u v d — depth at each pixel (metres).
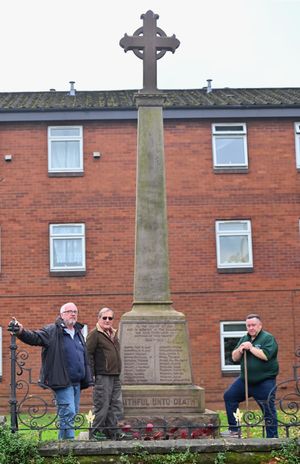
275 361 9.75
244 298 21.42
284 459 7.63
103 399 9.36
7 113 21.53
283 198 21.88
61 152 21.75
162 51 11.34
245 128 22.08
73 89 24.53
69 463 7.51
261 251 21.66
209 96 23.77
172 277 21.38
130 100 22.95
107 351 9.44
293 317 21.41
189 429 8.98
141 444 7.65
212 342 21.22
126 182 21.69
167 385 10.27
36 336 8.96
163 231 10.80
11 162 21.59
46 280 21.23
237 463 7.62
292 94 24.03
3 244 21.31
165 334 10.43
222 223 21.72
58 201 21.53
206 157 21.88
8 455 7.50
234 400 9.88
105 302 21.22
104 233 21.47
